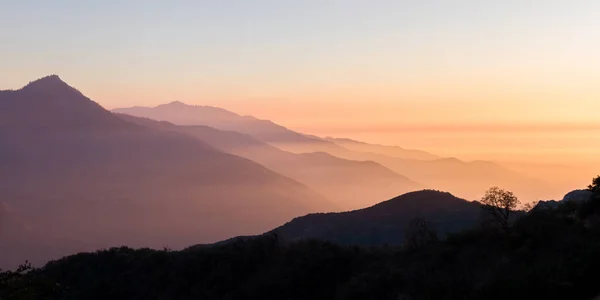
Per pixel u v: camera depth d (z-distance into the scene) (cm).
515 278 2770
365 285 3531
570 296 2594
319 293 3775
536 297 2652
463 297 2905
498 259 3291
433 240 4066
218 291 4000
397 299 3250
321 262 4000
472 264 3412
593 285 2631
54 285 2153
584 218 3572
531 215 3669
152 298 4075
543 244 3288
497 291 2762
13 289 2017
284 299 3778
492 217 4062
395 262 3856
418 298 3164
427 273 3475
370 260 3991
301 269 3966
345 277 3862
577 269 2702
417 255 3850
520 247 3350
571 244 3097
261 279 3994
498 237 3619
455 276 3297
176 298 4028
